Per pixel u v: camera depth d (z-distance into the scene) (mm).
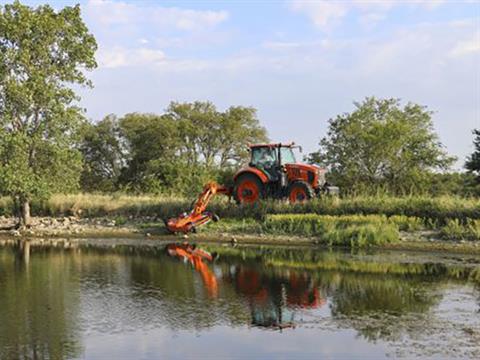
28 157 25141
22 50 24547
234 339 9508
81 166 26703
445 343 9117
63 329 10070
